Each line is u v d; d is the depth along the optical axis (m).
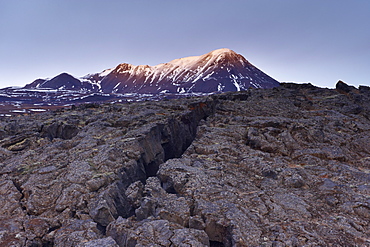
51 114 39.03
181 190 15.38
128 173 19.30
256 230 11.14
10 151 23.30
